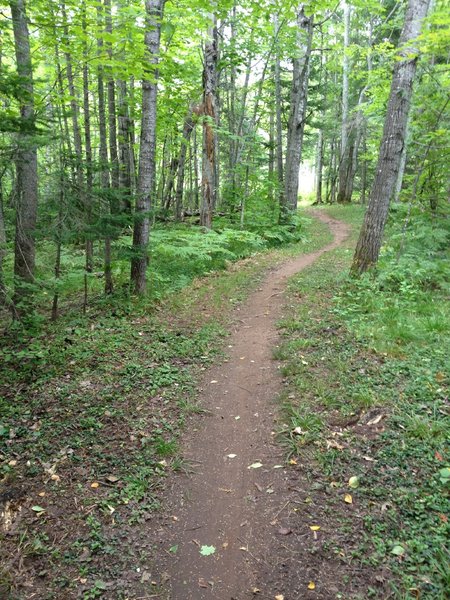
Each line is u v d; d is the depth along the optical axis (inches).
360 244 362.6
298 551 124.6
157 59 326.3
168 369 237.8
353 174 1269.7
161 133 639.8
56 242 281.7
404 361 219.1
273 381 221.5
